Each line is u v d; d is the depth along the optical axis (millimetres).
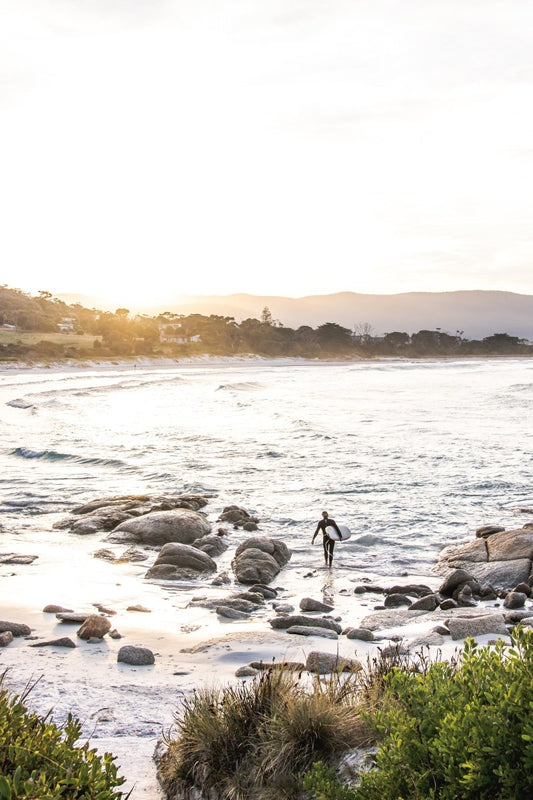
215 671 11383
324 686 8469
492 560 20172
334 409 74438
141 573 19922
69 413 68188
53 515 27516
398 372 177500
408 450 43594
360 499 29906
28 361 173375
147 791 6707
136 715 9148
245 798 6043
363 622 14984
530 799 4316
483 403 81938
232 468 37656
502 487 32031
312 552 22781
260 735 6555
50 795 4000
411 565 21219
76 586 18328
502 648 5762
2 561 20797
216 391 100688
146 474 36000
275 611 16391
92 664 11836
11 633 13453
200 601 16844
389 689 6922
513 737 4531
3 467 38094
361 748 6285
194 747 6746
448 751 4723
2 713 4938
